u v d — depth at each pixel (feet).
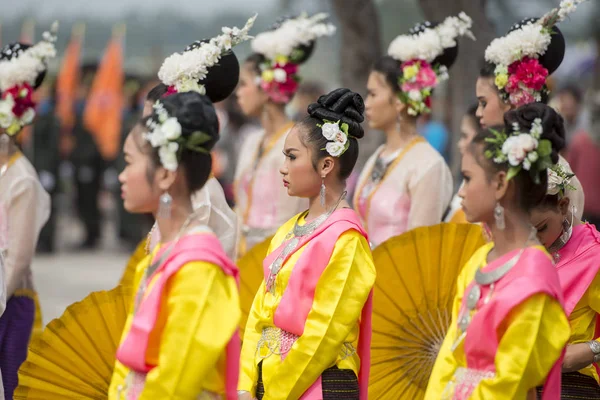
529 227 24.63
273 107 47.88
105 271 82.48
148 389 23.06
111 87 107.96
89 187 95.45
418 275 34.47
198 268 23.34
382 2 195.00
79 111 95.55
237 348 24.35
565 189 28.78
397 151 41.81
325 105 30.17
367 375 29.91
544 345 23.54
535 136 24.20
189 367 22.94
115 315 31.04
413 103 41.29
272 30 48.75
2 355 38.45
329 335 28.43
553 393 24.25
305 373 28.37
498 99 35.14
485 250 25.52
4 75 38.55
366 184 42.45
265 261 30.73
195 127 23.82
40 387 30.91
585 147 64.49
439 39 41.47
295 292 29.14
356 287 28.94
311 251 29.30
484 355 24.21
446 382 25.02
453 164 57.57
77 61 120.98
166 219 24.31
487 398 23.49
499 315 23.77
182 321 23.07
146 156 23.88
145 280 24.40
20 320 38.93
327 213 30.07
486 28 56.75
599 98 65.98
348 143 29.86
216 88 33.55
